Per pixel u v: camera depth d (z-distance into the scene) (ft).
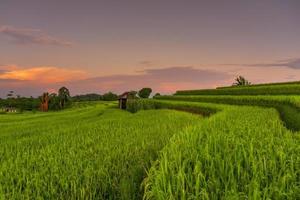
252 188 26.07
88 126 109.29
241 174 29.66
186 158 32.50
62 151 54.08
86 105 533.14
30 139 82.64
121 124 108.58
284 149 38.09
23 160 48.91
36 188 34.17
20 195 32.63
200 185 27.40
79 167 40.73
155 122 111.65
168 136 69.72
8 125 163.02
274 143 42.63
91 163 42.96
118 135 75.97
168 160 32.68
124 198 34.60
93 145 61.41
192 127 61.57
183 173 28.32
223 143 40.60
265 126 61.41
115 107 369.09
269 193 25.46
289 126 86.48
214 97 242.58
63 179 35.47
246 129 56.39
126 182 36.17
